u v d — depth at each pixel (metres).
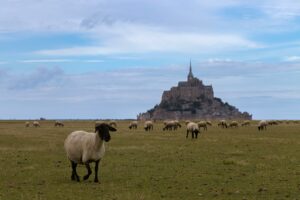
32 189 18.02
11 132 76.56
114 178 21.17
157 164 27.00
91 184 19.25
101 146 19.39
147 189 18.11
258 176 21.84
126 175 22.23
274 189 18.19
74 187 18.45
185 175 22.22
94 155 19.39
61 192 17.28
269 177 21.48
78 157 19.97
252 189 18.17
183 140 51.81
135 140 52.03
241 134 68.44
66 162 28.22
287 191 17.72
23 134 68.81
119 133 72.44
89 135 19.67
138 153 34.50
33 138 57.06
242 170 24.14
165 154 33.56
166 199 16.03
